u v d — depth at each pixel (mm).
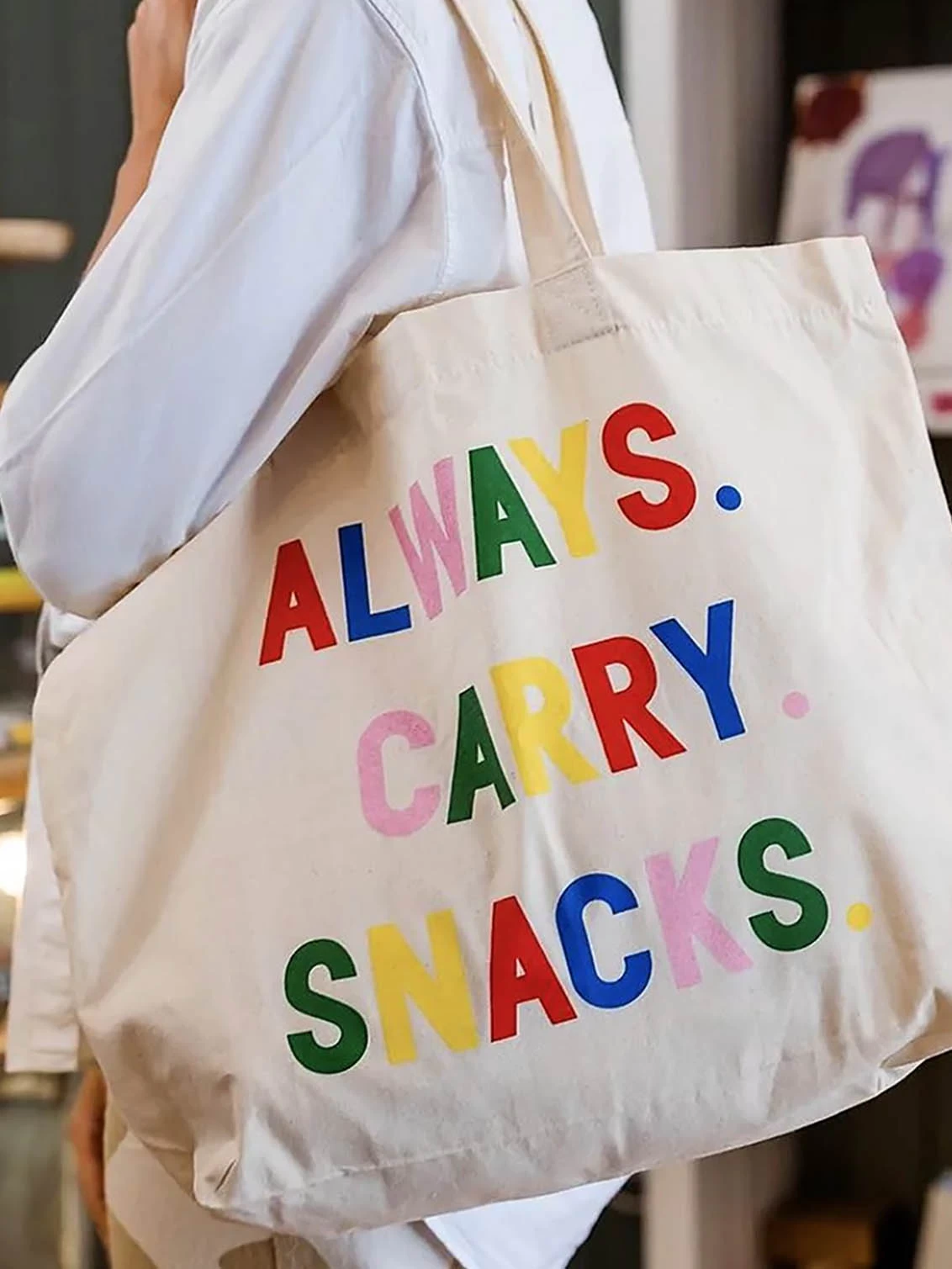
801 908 620
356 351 693
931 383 1372
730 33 1474
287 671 667
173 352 672
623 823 624
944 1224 1457
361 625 665
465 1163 631
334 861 641
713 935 621
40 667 911
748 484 648
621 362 655
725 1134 635
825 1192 1640
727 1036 623
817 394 667
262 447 690
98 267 678
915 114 1401
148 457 685
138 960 669
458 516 651
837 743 625
